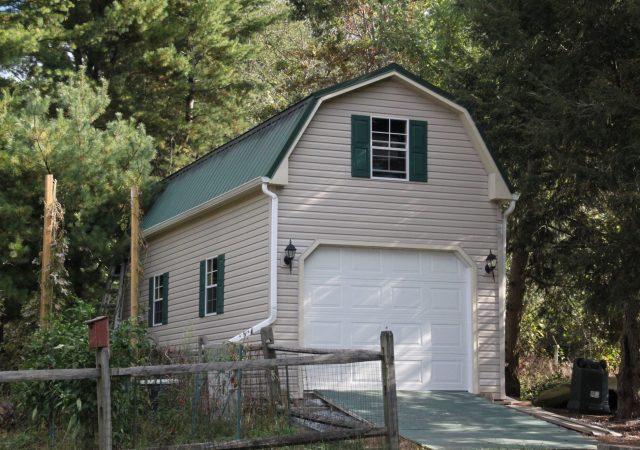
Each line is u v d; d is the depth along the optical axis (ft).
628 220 57.16
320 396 49.78
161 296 73.00
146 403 38.81
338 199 56.65
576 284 63.57
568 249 68.95
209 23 103.60
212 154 72.59
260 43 130.41
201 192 66.59
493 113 69.56
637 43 59.57
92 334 29.68
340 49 115.55
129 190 74.28
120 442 36.37
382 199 57.77
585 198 66.13
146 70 100.17
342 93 57.31
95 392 35.99
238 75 118.93
